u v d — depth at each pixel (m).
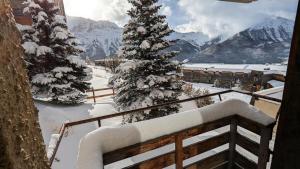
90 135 1.78
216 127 2.48
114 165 4.47
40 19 10.31
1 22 0.59
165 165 2.20
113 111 10.68
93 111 10.54
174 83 8.60
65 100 10.79
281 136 1.38
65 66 11.38
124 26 8.57
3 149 0.50
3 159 0.50
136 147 1.93
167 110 8.20
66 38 10.97
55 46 10.78
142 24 8.35
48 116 9.03
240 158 2.65
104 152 1.76
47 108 9.90
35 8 10.66
